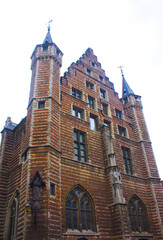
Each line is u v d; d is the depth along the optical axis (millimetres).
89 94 28141
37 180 15773
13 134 25594
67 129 22094
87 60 31969
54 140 18859
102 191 21172
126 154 27469
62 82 25453
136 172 26375
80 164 20875
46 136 18344
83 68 30047
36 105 20562
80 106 25625
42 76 22797
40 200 15125
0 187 21078
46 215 14719
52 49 25016
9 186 21094
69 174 19391
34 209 14641
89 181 20656
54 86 22469
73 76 27609
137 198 24188
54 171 17281
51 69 23406
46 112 19938
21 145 22250
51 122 19469
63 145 20609
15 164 22031
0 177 21750
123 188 23297
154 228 23406
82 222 18484
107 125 28125
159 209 24234
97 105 28125
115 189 20828
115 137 27359
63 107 23359
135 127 31031
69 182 18969
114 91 32969
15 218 18109
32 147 17734
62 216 16969
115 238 19094
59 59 25438
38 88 21844
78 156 21859
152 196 25203
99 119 26891
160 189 26031
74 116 23750
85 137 23703
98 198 20438
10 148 24500
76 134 23203
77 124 23594
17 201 18812
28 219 14617
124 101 34469
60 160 19266
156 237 22906
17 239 15172
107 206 20672
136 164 27203
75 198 19016
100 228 18891
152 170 27188
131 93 34125
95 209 19578
